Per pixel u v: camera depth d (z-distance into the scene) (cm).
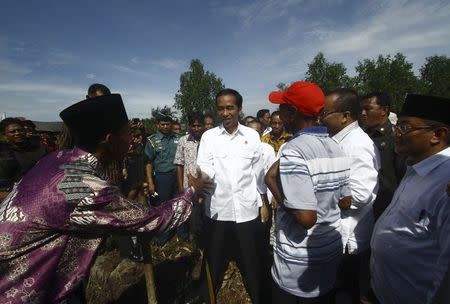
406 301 152
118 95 145
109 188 135
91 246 139
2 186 315
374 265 174
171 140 499
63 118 137
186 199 167
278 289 188
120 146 150
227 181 273
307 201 152
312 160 160
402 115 149
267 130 673
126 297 305
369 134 294
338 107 217
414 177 151
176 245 395
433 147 143
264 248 323
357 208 215
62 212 125
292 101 173
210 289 279
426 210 136
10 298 123
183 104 5088
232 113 271
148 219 146
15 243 122
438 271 125
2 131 338
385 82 4394
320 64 4950
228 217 276
